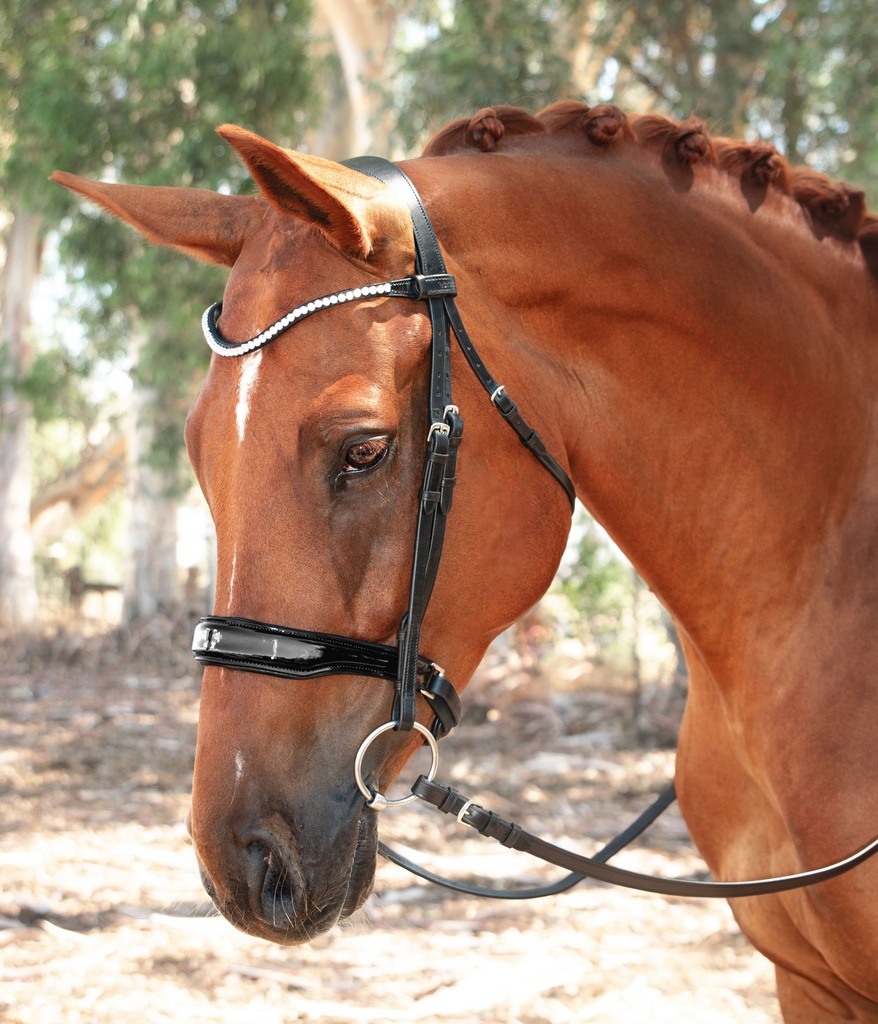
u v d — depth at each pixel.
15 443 18.05
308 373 1.51
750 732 1.94
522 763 7.20
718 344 1.89
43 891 4.51
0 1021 3.23
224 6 10.66
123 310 11.31
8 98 11.98
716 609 1.96
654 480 1.91
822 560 1.91
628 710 8.51
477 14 8.59
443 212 1.73
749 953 3.94
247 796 1.47
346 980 3.66
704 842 2.21
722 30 8.42
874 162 7.80
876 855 1.74
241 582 1.49
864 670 1.82
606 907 4.46
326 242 1.58
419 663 1.59
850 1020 2.05
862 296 2.08
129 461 17.36
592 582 9.54
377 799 1.54
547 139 1.99
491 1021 3.35
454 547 1.61
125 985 3.51
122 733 8.52
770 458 1.92
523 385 1.72
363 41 10.95
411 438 1.56
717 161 2.05
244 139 1.42
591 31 9.97
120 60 10.45
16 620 17.58
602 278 1.83
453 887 1.96
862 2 7.72
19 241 17.97
